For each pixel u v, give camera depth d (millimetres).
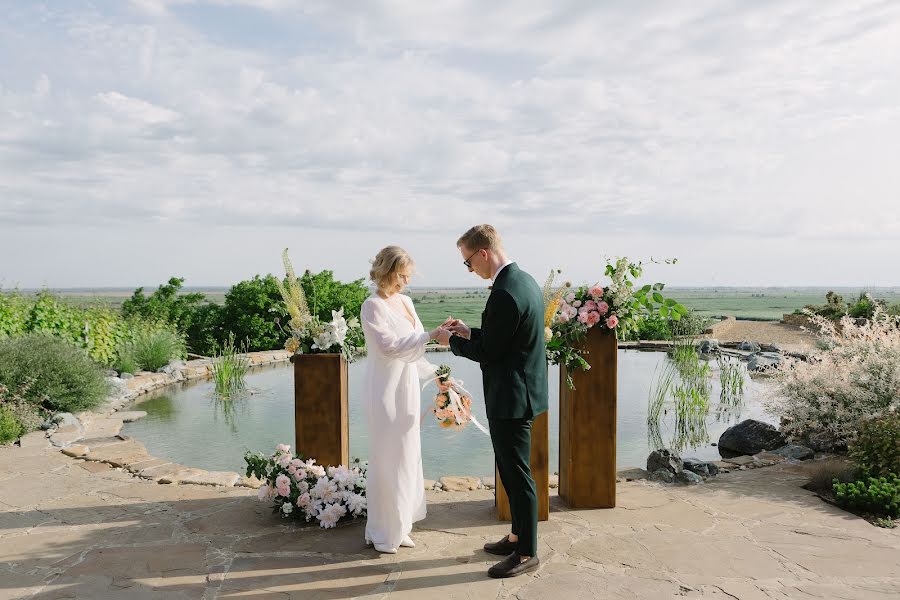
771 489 4527
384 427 3475
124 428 7070
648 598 2895
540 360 3242
